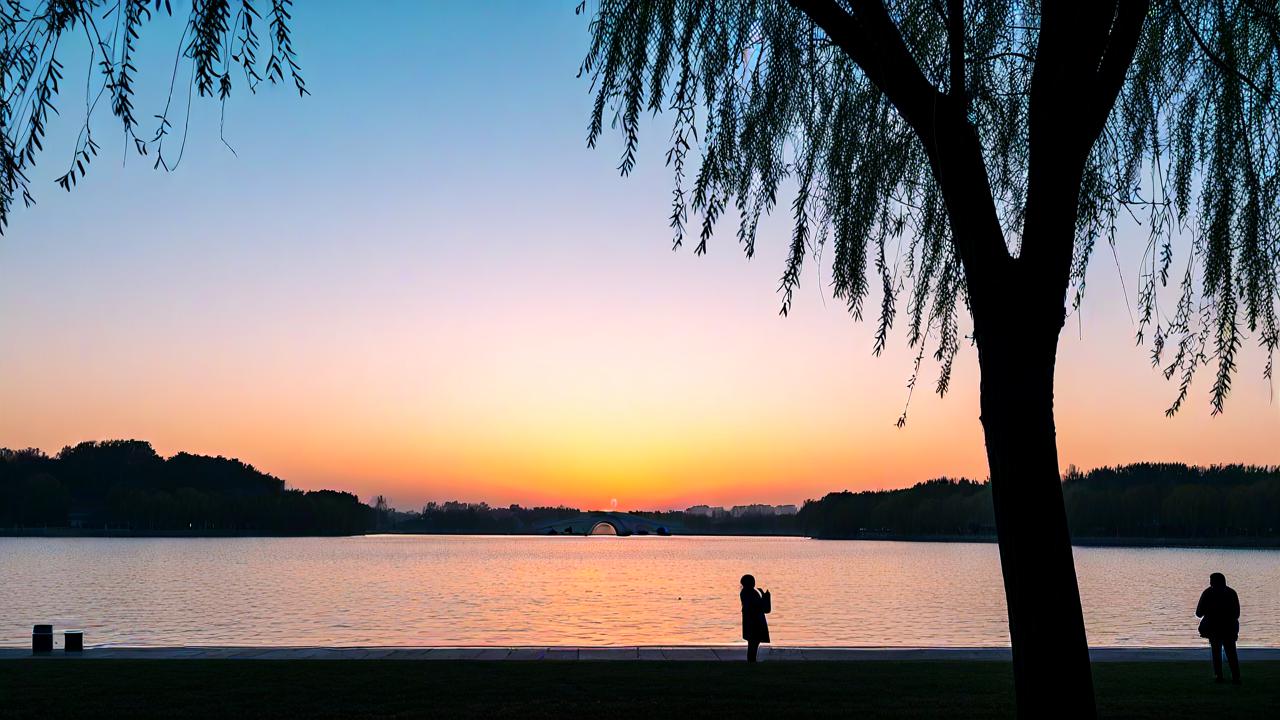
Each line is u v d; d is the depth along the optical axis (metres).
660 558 193.12
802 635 44.34
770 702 16.72
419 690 17.81
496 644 38.81
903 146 10.80
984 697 17.28
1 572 105.12
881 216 11.03
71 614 54.81
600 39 10.37
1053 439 8.41
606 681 18.91
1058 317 8.47
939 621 52.44
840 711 15.91
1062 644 8.04
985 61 10.94
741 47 10.59
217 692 17.56
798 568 138.38
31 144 8.44
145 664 21.36
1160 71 10.60
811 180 10.80
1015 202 11.21
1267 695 17.67
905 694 17.56
